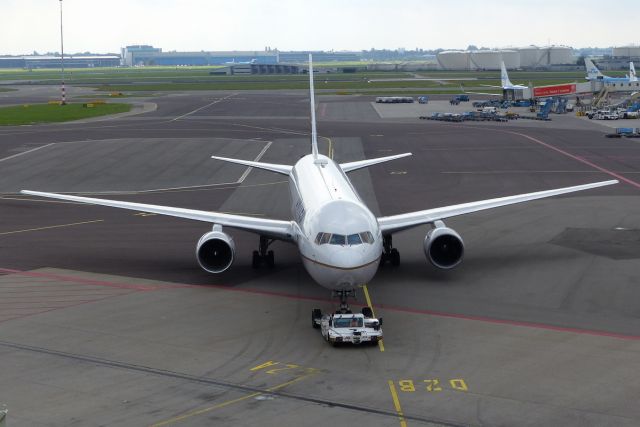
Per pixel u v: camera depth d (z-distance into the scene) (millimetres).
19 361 25703
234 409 21547
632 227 44906
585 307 30844
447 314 30188
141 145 87875
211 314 30812
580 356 25344
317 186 35156
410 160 75188
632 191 56656
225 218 36688
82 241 44250
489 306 31125
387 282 34906
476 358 25312
